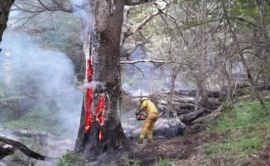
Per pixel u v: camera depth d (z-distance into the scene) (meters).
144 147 8.94
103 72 8.73
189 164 6.34
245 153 5.97
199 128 10.97
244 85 11.13
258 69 7.84
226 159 5.96
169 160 7.11
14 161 7.59
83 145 8.91
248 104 9.80
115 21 8.62
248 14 6.57
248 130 7.71
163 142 9.24
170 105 13.15
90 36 9.05
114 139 8.74
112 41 8.69
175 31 14.27
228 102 10.88
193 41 12.09
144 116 9.88
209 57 9.80
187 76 14.76
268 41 5.79
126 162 7.58
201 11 9.09
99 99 8.73
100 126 8.70
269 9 6.47
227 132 8.49
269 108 8.75
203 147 7.52
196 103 13.08
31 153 4.49
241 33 7.35
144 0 9.47
